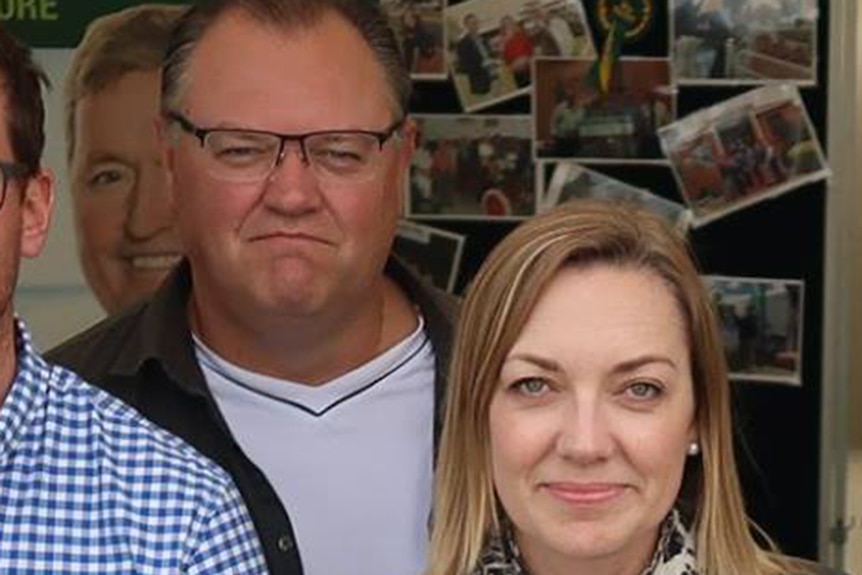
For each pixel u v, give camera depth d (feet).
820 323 10.44
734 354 10.52
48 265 10.39
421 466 8.11
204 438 7.94
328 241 7.62
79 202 10.36
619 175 10.48
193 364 7.98
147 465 6.37
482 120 10.50
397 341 8.32
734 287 10.48
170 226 10.35
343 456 8.04
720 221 10.44
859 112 10.29
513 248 6.37
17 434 6.31
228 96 7.53
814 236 10.38
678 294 6.30
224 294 7.80
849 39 10.23
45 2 10.24
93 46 10.28
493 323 6.34
